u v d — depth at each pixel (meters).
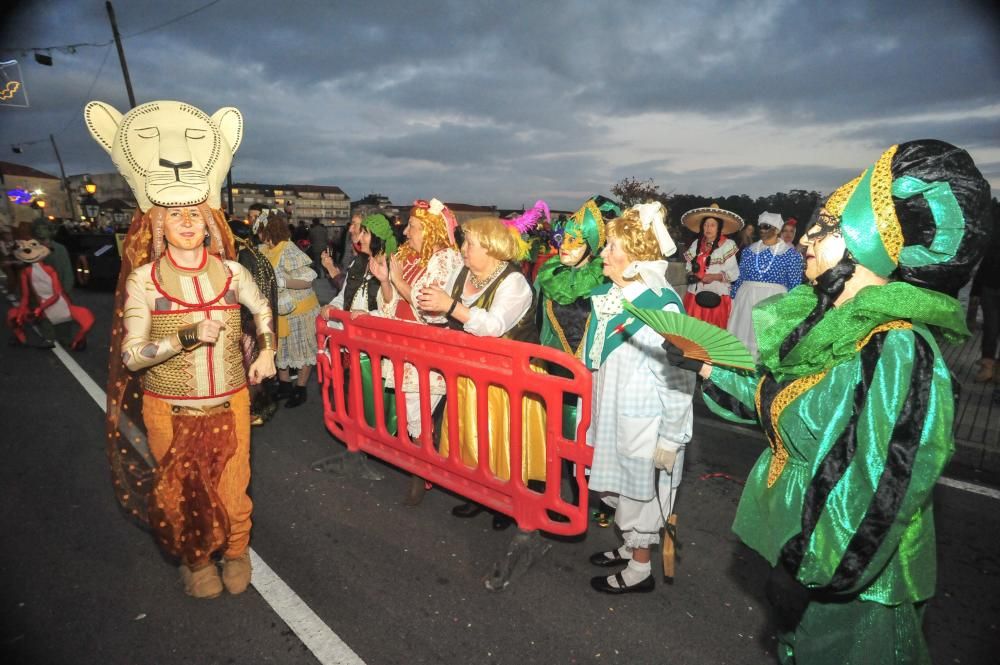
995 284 5.63
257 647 2.31
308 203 124.81
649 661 2.25
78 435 4.64
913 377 1.38
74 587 2.70
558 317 3.04
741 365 1.64
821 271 1.52
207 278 2.35
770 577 1.79
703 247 6.50
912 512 1.38
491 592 2.66
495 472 3.00
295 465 4.04
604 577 2.70
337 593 2.65
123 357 2.24
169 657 2.26
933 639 2.39
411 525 3.26
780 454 1.65
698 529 3.24
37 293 7.34
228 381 2.43
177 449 2.39
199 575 2.61
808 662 1.64
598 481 2.46
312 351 5.27
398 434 3.39
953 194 1.34
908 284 1.41
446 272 3.36
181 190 2.21
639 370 2.29
